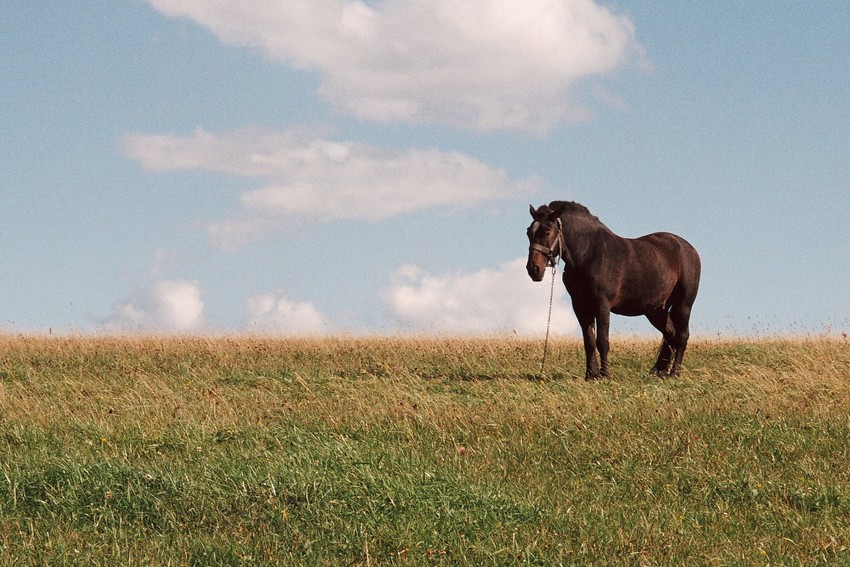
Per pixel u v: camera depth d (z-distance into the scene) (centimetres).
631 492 768
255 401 1168
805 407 1072
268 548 590
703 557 609
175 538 612
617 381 1399
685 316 1578
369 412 1034
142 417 1009
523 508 668
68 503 673
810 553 620
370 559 574
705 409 1056
